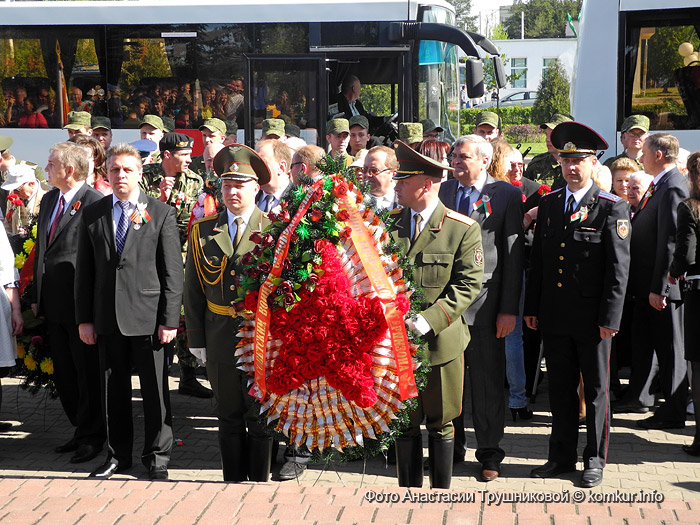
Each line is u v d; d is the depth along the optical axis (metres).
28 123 12.22
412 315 4.26
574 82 11.61
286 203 4.22
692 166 5.79
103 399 5.63
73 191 6.21
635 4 10.95
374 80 11.62
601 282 5.36
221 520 3.84
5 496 4.25
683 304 6.45
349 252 4.13
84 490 4.36
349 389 3.99
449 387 4.70
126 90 12.04
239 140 11.84
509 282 5.47
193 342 5.11
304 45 11.65
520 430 6.60
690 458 5.93
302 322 4.01
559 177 7.73
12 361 6.04
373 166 5.66
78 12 12.05
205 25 11.83
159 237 5.62
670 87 10.90
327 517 3.89
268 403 4.23
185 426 6.72
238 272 4.85
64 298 6.04
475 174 5.58
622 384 7.77
